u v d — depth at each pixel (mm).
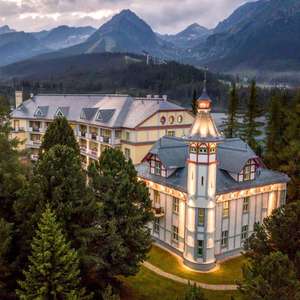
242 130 82750
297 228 27844
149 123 69750
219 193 42312
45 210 26219
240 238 46312
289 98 79125
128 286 36812
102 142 75125
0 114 36406
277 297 22172
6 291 27656
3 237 25766
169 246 47000
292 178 55188
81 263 28609
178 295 35938
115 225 32656
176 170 47781
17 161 33938
